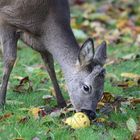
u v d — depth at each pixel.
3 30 12.12
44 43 12.20
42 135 10.28
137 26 19.56
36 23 12.01
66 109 11.64
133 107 12.07
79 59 11.55
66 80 11.75
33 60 15.68
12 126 10.62
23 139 10.02
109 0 22.03
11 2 11.97
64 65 11.89
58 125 10.82
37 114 11.20
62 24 12.06
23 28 12.10
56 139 10.27
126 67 15.27
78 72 11.52
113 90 13.30
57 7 12.07
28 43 12.41
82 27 18.67
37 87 13.31
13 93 12.72
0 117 11.01
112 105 12.09
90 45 11.37
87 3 21.83
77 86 11.44
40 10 11.92
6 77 12.01
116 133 10.65
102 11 20.53
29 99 12.39
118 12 20.56
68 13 12.30
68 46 11.95
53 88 12.73
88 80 11.30
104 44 11.52
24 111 11.43
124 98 12.52
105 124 11.07
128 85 13.65
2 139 10.05
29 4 11.88
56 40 12.02
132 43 17.72
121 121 11.38
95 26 18.77
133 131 10.68
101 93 11.34
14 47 12.16
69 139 10.24
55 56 12.09
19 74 14.18
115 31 18.39
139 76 14.18
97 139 10.29
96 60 11.44
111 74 14.38
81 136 10.35
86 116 10.98
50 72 12.45
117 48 17.25
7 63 12.05
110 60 15.84
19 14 11.97
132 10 20.89
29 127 10.65
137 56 16.05
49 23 12.01
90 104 11.27
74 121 10.84
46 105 12.13
